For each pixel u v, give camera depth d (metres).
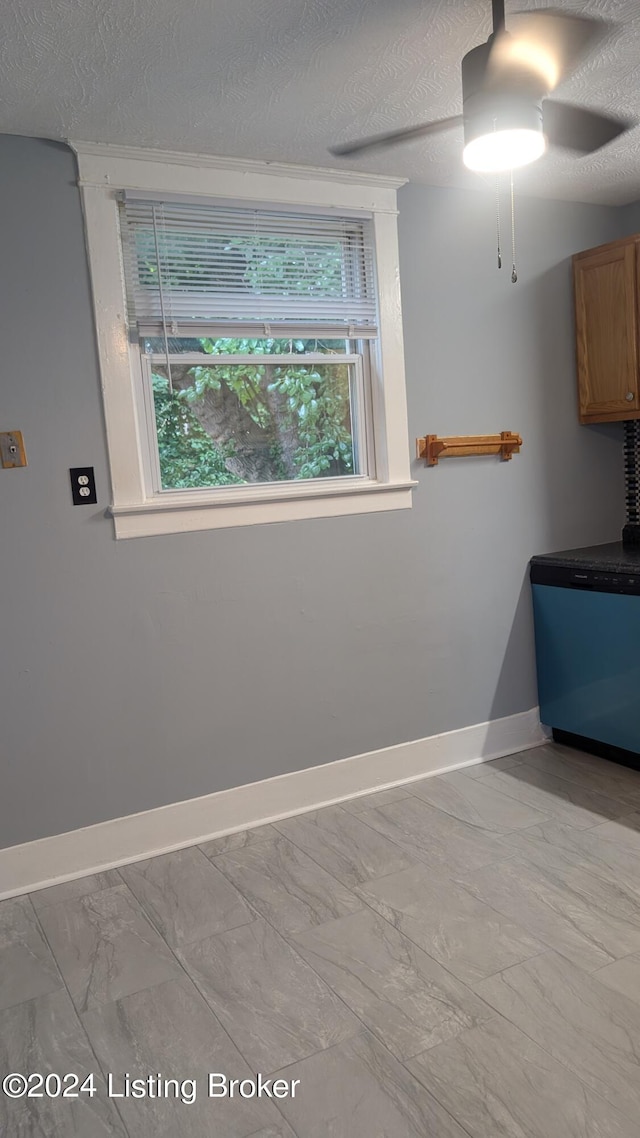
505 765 3.45
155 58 2.06
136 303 2.72
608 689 3.27
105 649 2.74
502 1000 1.95
